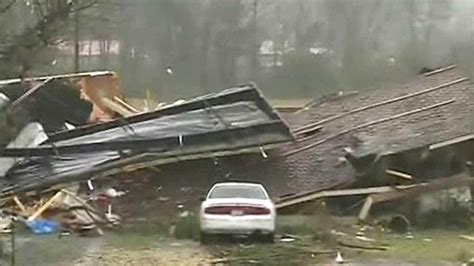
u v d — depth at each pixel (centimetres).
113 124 4084
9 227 3219
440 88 4831
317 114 4984
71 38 1722
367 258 2738
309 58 9512
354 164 3919
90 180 3634
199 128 3988
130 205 3725
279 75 9531
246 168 4000
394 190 3756
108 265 2489
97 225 3419
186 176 3888
